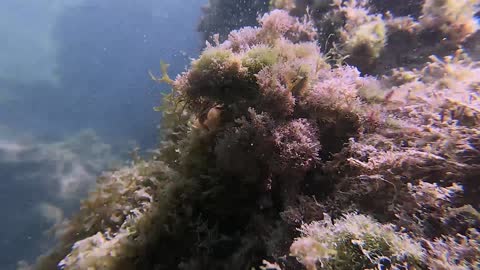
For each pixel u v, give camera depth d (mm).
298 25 521
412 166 243
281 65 286
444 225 211
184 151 302
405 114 300
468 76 347
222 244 265
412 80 405
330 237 198
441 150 248
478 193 226
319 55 339
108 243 275
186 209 280
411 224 213
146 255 273
